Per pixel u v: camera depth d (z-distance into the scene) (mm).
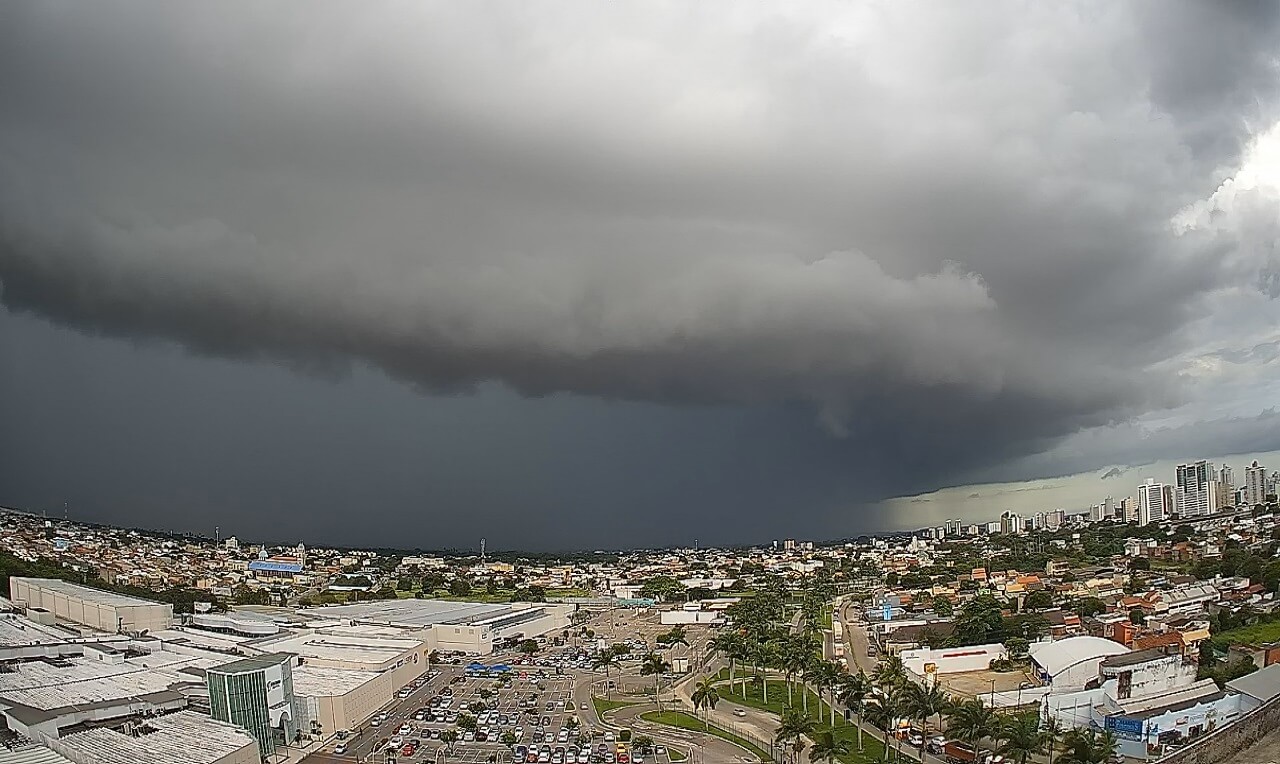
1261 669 191375
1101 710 169000
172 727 168250
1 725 168125
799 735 167000
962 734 139750
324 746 184750
